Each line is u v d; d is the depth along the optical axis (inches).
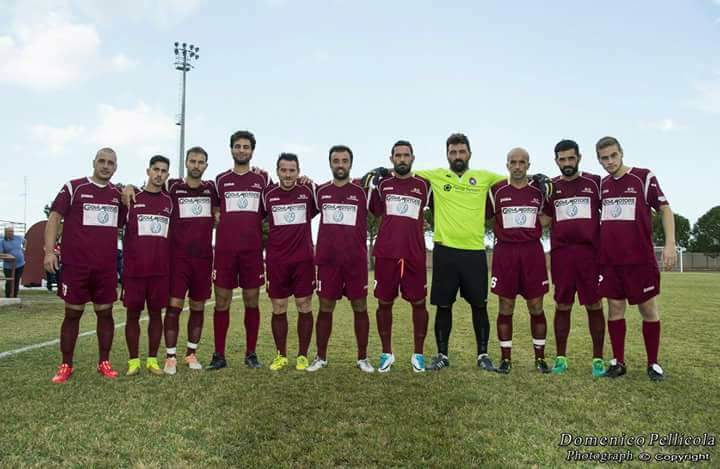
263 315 387.9
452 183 207.6
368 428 128.2
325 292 200.2
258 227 208.5
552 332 300.7
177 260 201.3
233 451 114.1
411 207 201.2
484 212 206.7
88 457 110.7
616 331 193.2
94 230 190.2
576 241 197.3
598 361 192.7
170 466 106.0
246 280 206.7
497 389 166.6
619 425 132.2
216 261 205.0
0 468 105.0
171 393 160.9
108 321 193.3
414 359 197.0
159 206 198.4
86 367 201.2
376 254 201.6
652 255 189.3
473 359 219.1
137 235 194.2
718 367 201.0
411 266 198.1
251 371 194.7
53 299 517.3
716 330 299.0
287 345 256.1
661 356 223.1
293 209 205.0
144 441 119.9
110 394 159.6
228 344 258.4
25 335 279.4
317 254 203.5
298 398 154.7
